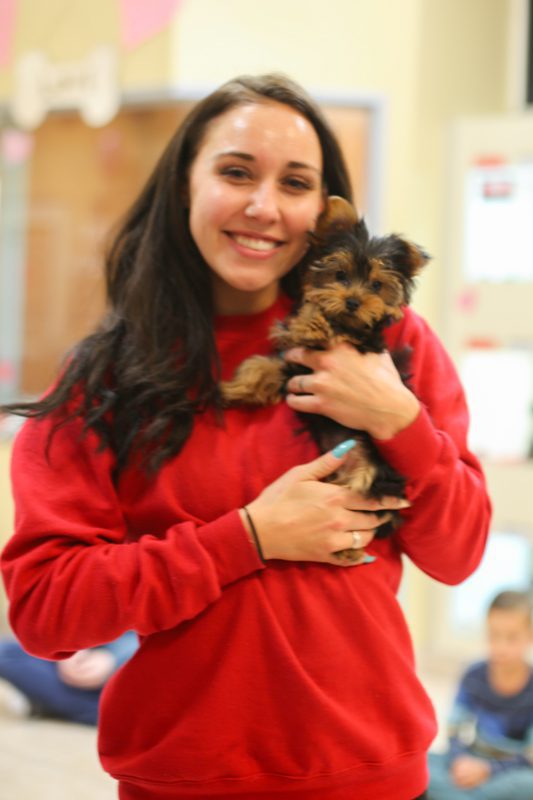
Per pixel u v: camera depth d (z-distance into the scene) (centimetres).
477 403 543
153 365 174
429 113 563
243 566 157
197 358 176
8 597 164
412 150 555
